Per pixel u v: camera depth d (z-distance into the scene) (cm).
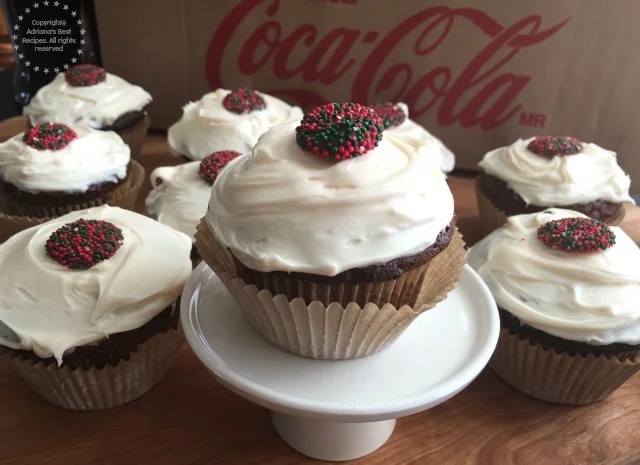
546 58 32
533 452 19
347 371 17
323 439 18
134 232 21
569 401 21
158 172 28
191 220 26
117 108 34
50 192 28
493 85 33
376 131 16
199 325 18
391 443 19
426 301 17
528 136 34
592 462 19
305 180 15
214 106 32
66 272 19
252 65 36
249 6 34
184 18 35
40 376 19
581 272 20
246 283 16
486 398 22
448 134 35
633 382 23
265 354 17
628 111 32
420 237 16
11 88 42
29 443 19
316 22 33
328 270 14
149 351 20
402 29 33
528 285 21
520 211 28
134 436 19
